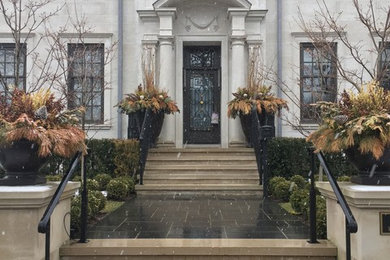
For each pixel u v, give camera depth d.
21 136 4.66
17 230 4.58
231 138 14.32
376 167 4.81
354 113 4.91
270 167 12.26
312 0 14.95
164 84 14.29
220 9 15.00
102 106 14.98
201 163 12.61
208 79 15.59
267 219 7.65
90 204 7.38
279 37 14.88
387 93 5.09
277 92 14.80
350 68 14.31
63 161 11.87
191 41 15.04
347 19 14.59
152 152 13.05
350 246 4.45
